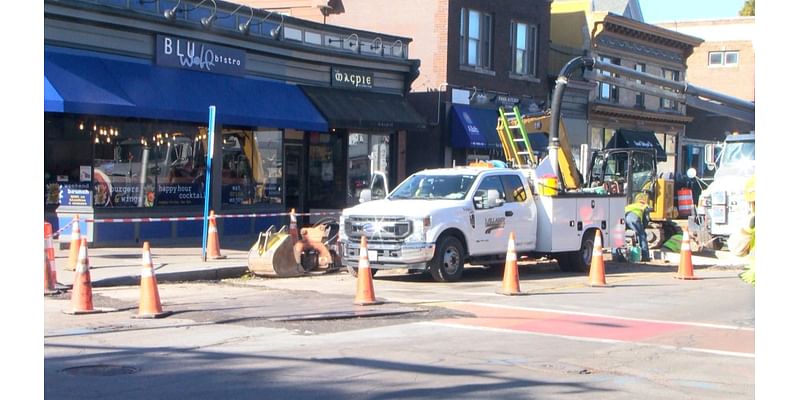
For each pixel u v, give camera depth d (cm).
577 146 3666
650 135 4144
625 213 2094
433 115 2922
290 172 2564
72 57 1831
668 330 1138
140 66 1975
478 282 1661
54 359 873
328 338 1022
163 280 1563
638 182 2630
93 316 1148
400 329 1095
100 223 1927
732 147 2381
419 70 2911
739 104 2488
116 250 1889
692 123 4638
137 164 2020
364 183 2769
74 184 1903
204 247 1766
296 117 2306
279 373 828
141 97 1905
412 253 1557
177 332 1038
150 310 1141
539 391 784
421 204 1612
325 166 2672
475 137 2916
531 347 995
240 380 797
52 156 1872
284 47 2367
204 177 2183
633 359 943
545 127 2177
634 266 2067
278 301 1325
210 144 1762
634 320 1215
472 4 3023
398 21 2995
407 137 2967
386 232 1576
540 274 1856
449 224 1596
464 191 1672
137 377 801
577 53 3672
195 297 1369
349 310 1227
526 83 3297
